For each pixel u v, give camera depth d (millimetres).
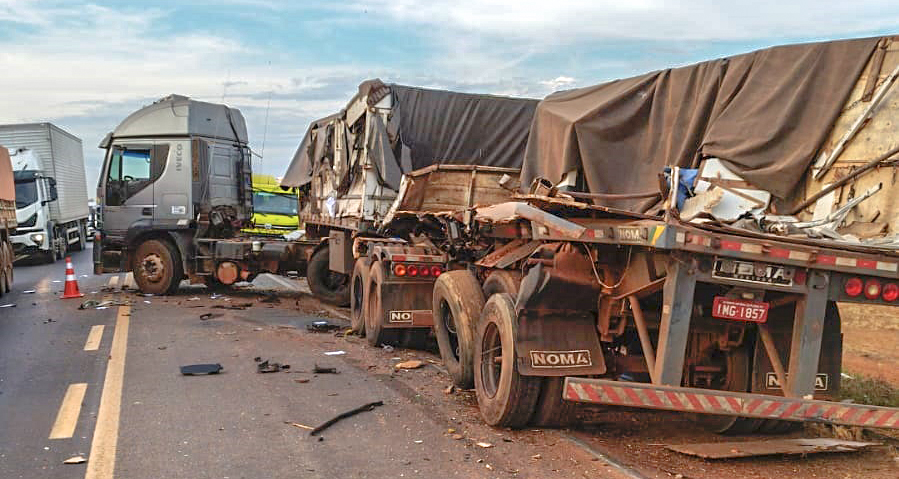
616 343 6184
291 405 6672
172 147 15211
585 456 5320
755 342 5648
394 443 5609
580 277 5660
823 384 5309
